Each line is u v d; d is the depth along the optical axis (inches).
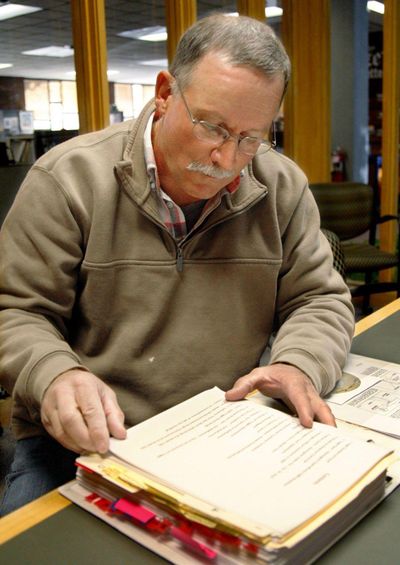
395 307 59.3
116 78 431.8
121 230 41.6
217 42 34.6
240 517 22.1
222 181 37.7
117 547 23.8
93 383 31.8
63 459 40.6
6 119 303.9
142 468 25.7
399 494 27.6
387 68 142.1
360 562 23.0
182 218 41.6
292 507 23.0
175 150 37.8
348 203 131.9
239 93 34.1
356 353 46.4
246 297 44.7
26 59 369.1
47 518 25.7
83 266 41.3
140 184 40.8
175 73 37.1
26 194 41.4
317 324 42.2
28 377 33.6
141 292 41.8
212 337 43.1
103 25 96.7
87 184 41.4
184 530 23.5
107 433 28.3
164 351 42.2
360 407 36.0
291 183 47.0
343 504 23.7
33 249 40.6
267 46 34.6
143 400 42.3
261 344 45.6
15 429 43.1
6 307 40.2
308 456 27.1
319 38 140.9
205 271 43.0
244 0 119.6
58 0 222.2
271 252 45.1
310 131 147.0
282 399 35.0
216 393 34.9
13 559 23.2
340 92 249.6
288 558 21.6
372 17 261.9
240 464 26.2
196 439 28.7
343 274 65.9
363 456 27.2
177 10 106.3
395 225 148.5
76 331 44.1
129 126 44.8
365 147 257.8
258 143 37.0
